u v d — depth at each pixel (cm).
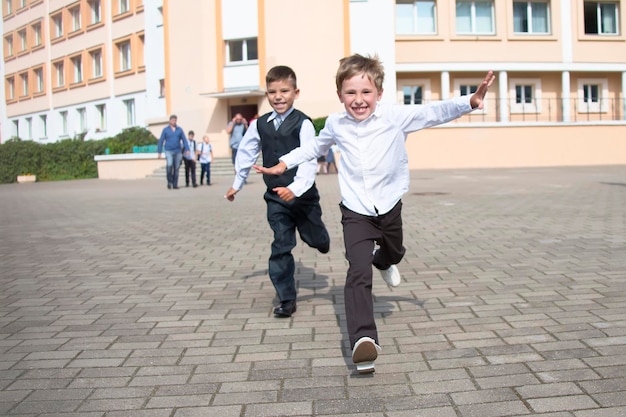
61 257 688
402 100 2998
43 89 4288
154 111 3234
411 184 1664
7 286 545
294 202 437
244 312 450
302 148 379
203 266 623
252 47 2825
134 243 779
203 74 2880
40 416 280
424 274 555
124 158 2708
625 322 391
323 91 2742
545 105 3050
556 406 272
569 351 342
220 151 2875
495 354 342
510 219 906
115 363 347
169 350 368
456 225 861
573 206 1056
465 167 2720
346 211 357
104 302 485
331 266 613
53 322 431
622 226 805
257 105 2809
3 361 354
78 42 3844
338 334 392
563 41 2984
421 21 2947
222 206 1226
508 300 455
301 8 2723
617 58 3033
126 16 3412
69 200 1495
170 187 1808
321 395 296
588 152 2794
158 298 495
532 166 2727
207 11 2847
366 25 2736
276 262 438
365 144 350
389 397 290
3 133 4797
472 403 280
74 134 3856
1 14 4697
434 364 331
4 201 1533
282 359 348
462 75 3012
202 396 299
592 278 515
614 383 296
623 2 3027
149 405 289
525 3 3012
